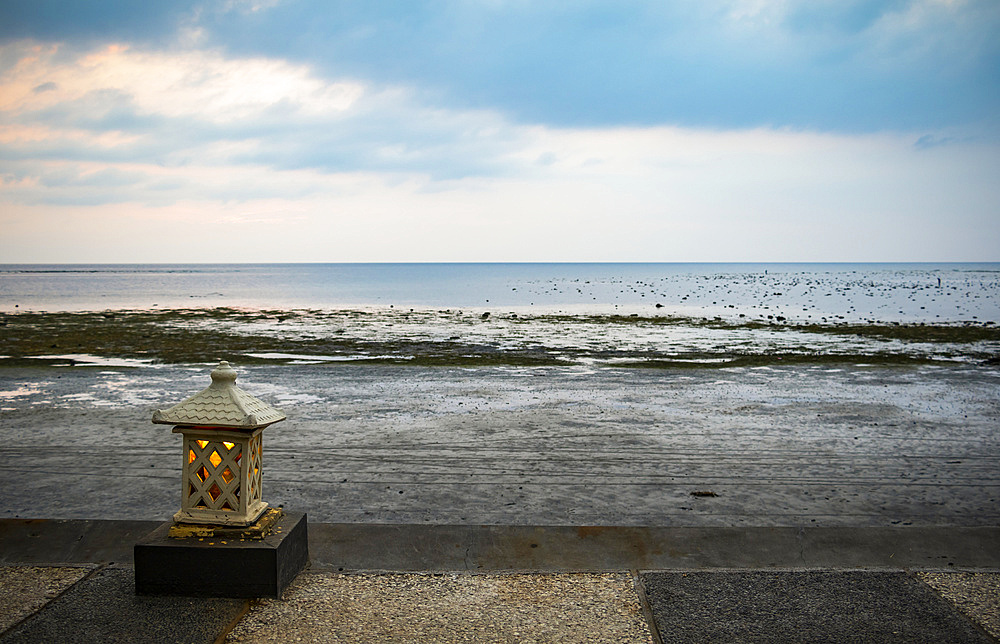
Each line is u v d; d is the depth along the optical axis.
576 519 6.09
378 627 3.82
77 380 14.55
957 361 18.38
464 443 8.96
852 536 5.16
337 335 27.38
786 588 4.32
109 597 4.13
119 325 32.38
